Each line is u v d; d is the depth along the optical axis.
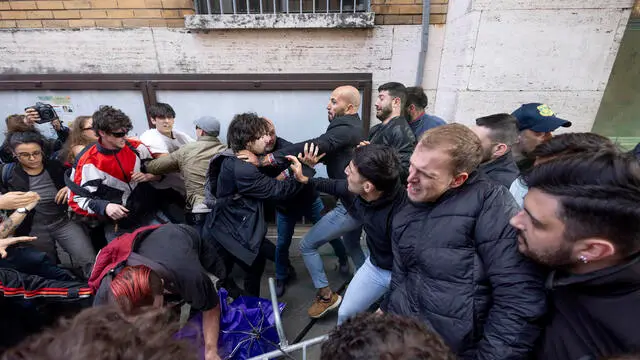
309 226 3.62
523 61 2.58
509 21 2.49
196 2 2.93
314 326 2.35
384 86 2.44
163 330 0.54
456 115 2.79
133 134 3.38
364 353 0.53
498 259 0.99
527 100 2.69
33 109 2.73
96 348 0.46
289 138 3.41
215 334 1.54
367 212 1.58
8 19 2.98
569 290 0.82
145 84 3.17
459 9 2.71
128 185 2.30
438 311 1.13
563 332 0.83
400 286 1.32
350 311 1.81
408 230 1.21
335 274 2.85
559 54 2.54
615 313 0.70
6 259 1.85
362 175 1.42
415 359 0.51
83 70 3.16
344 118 2.23
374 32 3.02
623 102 3.09
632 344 0.66
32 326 1.69
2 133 3.36
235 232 2.01
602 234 0.69
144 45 3.08
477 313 1.09
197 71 3.17
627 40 2.85
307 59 3.12
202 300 1.38
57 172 2.36
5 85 3.15
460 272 1.09
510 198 1.08
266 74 3.15
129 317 0.56
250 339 1.83
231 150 2.05
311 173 2.05
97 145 2.18
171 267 1.28
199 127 2.47
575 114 2.70
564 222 0.73
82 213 2.24
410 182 1.13
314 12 3.05
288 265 2.65
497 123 1.64
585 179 0.70
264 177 1.92
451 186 1.11
